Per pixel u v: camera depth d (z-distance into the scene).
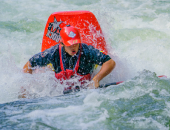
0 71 13.44
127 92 10.10
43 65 12.99
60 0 33.00
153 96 9.59
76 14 15.30
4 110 9.18
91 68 13.38
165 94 9.71
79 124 8.16
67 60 12.73
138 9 28.69
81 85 13.26
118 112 8.76
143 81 10.87
